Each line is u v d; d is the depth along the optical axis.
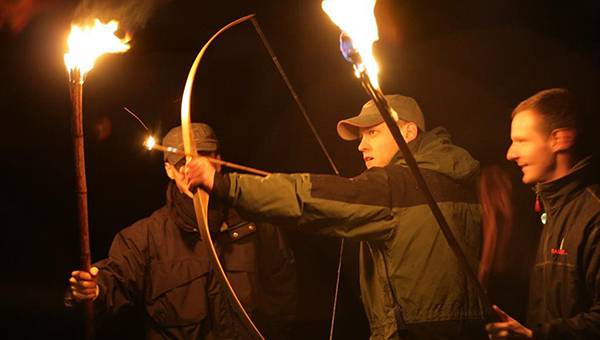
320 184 1.99
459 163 2.20
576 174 1.92
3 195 4.18
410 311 2.08
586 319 1.75
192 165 1.96
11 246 4.18
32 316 4.14
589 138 1.95
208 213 2.79
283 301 2.88
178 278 2.76
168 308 2.75
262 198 1.95
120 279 2.73
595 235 1.82
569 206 1.93
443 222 1.81
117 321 3.77
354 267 3.85
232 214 2.86
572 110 1.95
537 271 2.03
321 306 3.88
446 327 2.06
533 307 2.04
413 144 2.34
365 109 2.39
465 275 2.10
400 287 2.10
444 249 2.09
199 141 2.90
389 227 2.07
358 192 2.03
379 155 2.36
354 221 2.03
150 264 2.80
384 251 2.12
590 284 1.83
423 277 2.08
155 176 4.11
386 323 2.13
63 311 4.12
